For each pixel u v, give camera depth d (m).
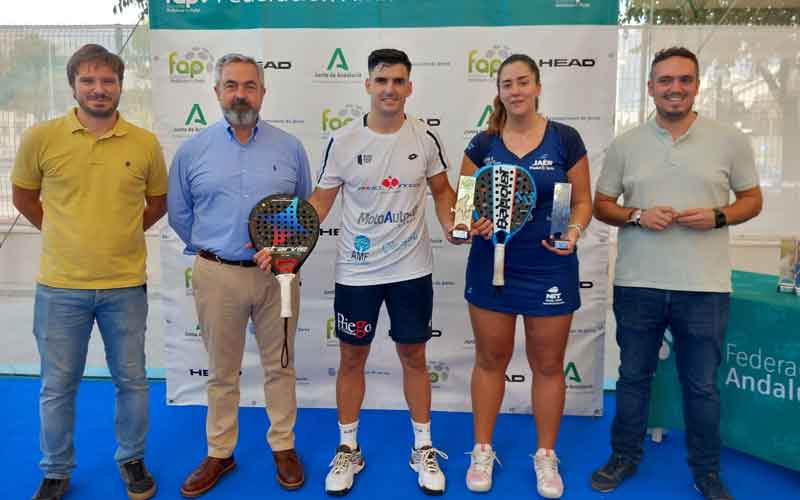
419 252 2.43
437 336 3.29
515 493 2.54
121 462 2.52
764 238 3.98
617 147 2.49
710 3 3.76
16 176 2.32
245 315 2.50
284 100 3.13
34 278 4.43
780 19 3.75
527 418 3.27
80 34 3.96
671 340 2.85
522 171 2.29
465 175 2.46
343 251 2.45
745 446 2.68
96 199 2.29
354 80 3.11
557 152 2.33
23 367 3.90
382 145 2.36
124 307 2.39
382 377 3.36
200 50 3.12
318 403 3.39
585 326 3.22
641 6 3.83
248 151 2.42
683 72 2.24
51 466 2.44
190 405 3.41
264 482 2.63
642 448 2.66
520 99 2.27
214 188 2.38
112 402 3.45
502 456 2.86
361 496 2.52
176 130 3.16
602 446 2.96
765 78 3.81
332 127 3.14
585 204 2.37
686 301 2.35
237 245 2.40
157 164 2.48
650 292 2.40
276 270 2.33
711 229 2.34
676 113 2.29
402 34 3.06
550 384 2.52
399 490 2.56
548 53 3.02
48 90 4.02
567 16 3.00
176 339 3.34
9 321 4.48
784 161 3.89
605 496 2.52
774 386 2.56
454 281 3.24
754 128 3.86
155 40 3.12
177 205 2.47
